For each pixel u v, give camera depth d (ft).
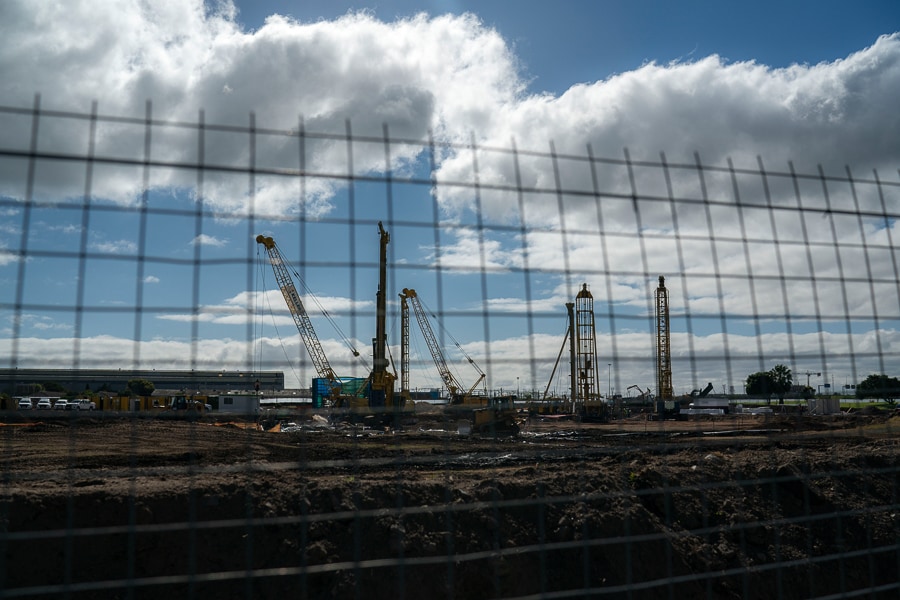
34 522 48.08
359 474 61.46
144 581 15.47
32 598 45.60
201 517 51.70
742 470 61.11
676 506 57.06
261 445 88.58
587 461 69.51
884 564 54.95
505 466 69.72
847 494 59.21
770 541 55.21
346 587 48.21
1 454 79.82
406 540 50.83
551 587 51.01
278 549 50.57
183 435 100.83
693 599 51.13
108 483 55.72
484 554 19.25
